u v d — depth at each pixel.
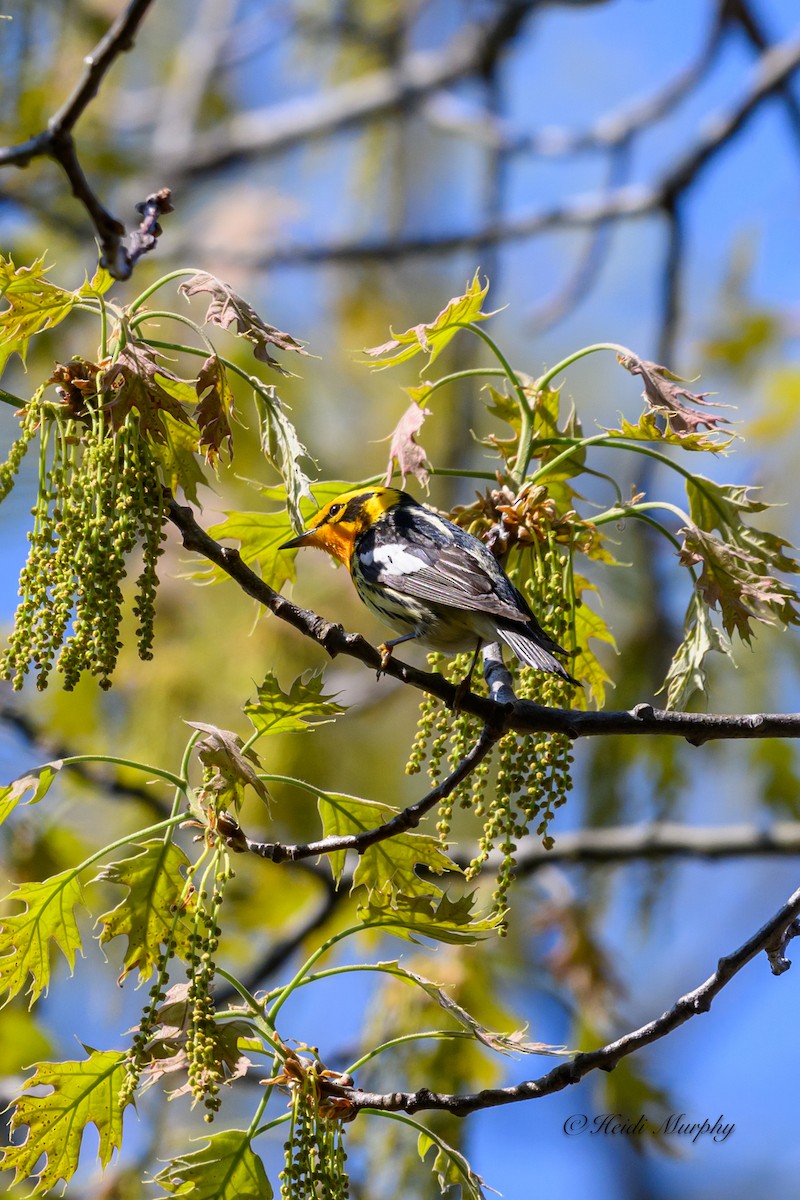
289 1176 5.56
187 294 6.39
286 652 11.95
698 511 7.26
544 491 7.09
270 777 6.32
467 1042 9.17
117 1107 6.09
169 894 6.12
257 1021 5.80
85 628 5.46
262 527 7.68
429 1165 8.58
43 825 10.91
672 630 11.74
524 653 6.44
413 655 12.45
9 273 6.07
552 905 11.04
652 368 7.03
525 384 7.71
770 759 12.09
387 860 6.51
